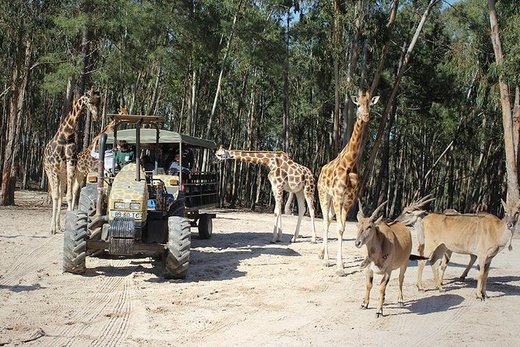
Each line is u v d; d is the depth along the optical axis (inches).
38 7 1024.9
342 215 468.1
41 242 550.9
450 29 1369.3
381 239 324.8
